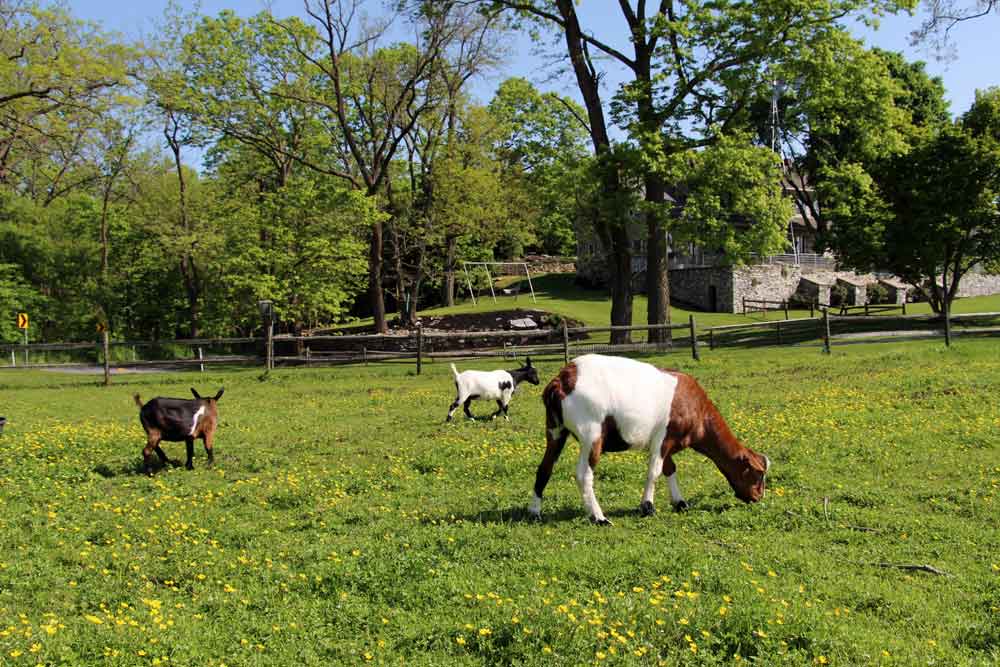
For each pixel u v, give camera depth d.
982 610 6.38
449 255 56.53
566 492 10.34
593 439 8.70
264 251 39.47
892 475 10.95
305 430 15.94
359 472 11.77
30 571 7.33
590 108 32.41
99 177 48.88
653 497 9.82
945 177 32.41
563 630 5.76
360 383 24.84
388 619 6.21
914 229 32.88
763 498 9.83
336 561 7.40
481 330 45.56
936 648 5.69
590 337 42.66
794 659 5.44
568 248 80.44
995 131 34.44
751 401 17.38
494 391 16.69
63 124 32.53
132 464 12.41
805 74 28.81
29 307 47.22
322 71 40.34
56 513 9.49
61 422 17.28
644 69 31.55
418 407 19.12
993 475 10.61
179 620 6.18
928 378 18.55
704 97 30.31
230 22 38.47
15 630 5.79
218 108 38.75
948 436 12.91
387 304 66.44
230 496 10.45
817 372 21.45
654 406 8.86
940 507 9.34
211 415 12.43
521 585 6.79
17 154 41.41
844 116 31.42
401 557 7.46
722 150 28.31
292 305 40.53
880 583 6.96
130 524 9.02
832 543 8.20
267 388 24.34
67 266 50.00
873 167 35.12
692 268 56.16
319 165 43.91
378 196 40.59
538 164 33.59
